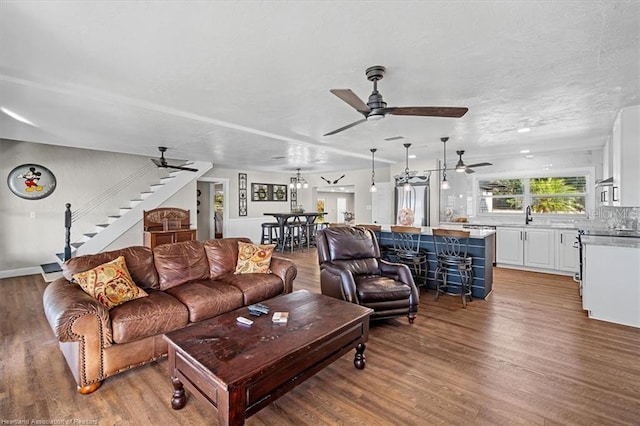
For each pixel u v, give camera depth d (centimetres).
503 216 674
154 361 259
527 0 164
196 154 640
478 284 432
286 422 188
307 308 255
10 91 280
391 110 243
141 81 271
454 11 173
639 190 332
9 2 163
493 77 263
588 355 266
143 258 312
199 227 985
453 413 195
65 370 244
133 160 707
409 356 266
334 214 1388
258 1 165
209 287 310
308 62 236
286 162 773
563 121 389
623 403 203
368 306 320
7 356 266
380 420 189
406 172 596
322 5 168
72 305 213
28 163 568
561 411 195
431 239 483
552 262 561
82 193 634
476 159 689
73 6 168
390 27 190
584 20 182
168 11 173
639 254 324
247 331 211
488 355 267
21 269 554
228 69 248
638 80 268
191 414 196
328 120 390
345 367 250
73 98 297
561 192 612
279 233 938
